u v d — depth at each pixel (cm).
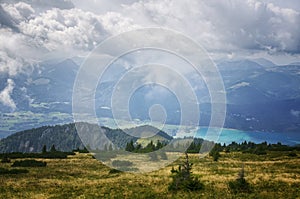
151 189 3262
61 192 3338
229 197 2823
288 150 8238
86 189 3441
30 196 3162
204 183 3466
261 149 8056
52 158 6950
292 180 3581
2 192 3362
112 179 3972
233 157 6769
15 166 5466
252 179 3666
